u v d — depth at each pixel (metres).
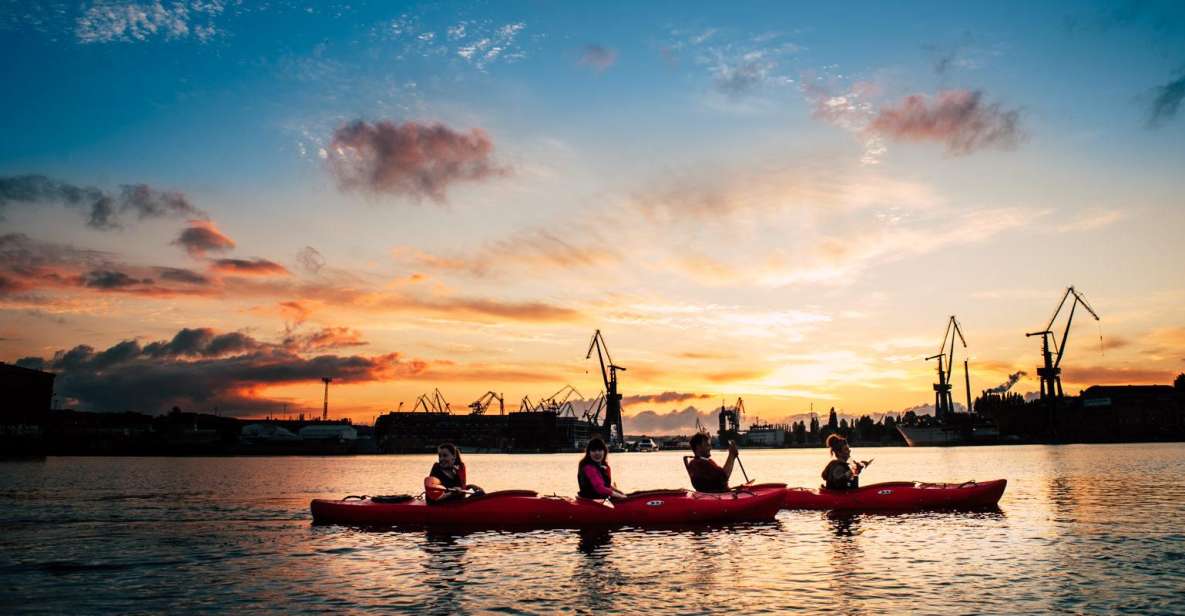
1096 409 161.38
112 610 8.98
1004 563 11.58
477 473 54.31
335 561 12.18
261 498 26.19
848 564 11.55
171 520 18.45
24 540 14.91
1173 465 47.00
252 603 9.30
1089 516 17.44
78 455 123.38
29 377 117.19
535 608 8.94
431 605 9.13
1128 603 9.02
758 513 16.61
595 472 16.50
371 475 49.66
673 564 11.63
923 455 92.38
